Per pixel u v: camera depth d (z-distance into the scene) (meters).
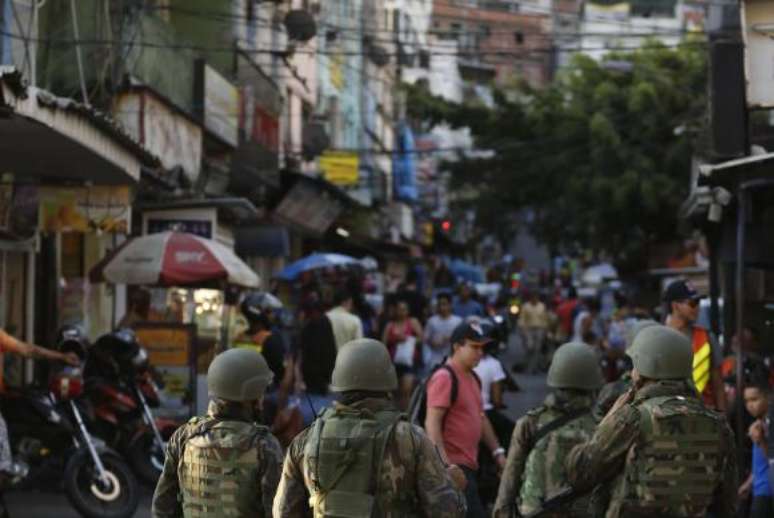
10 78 16.67
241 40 45.25
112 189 25.03
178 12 43.16
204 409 26.75
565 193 64.25
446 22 110.12
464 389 16.17
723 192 20.30
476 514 16.09
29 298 28.42
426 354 35.59
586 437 13.12
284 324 28.19
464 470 16.08
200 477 11.11
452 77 108.38
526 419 13.38
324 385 23.02
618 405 11.77
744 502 17.62
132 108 30.55
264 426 11.24
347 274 46.62
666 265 59.62
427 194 95.31
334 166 55.00
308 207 52.22
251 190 45.53
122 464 20.31
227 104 40.06
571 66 65.88
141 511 21.72
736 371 19.14
